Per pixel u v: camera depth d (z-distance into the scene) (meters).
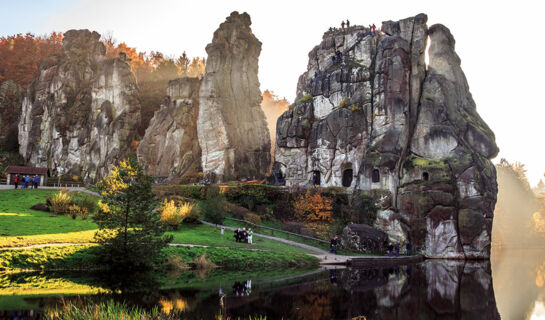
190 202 51.97
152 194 29.47
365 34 63.88
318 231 48.25
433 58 58.47
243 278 26.59
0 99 118.88
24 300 18.38
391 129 53.16
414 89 56.59
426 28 59.69
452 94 55.69
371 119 56.62
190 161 77.00
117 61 95.19
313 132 60.31
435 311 19.55
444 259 47.06
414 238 48.59
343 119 57.75
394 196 50.81
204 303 18.88
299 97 70.62
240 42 81.50
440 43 58.44
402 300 21.66
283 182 62.53
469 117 55.47
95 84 96.69
